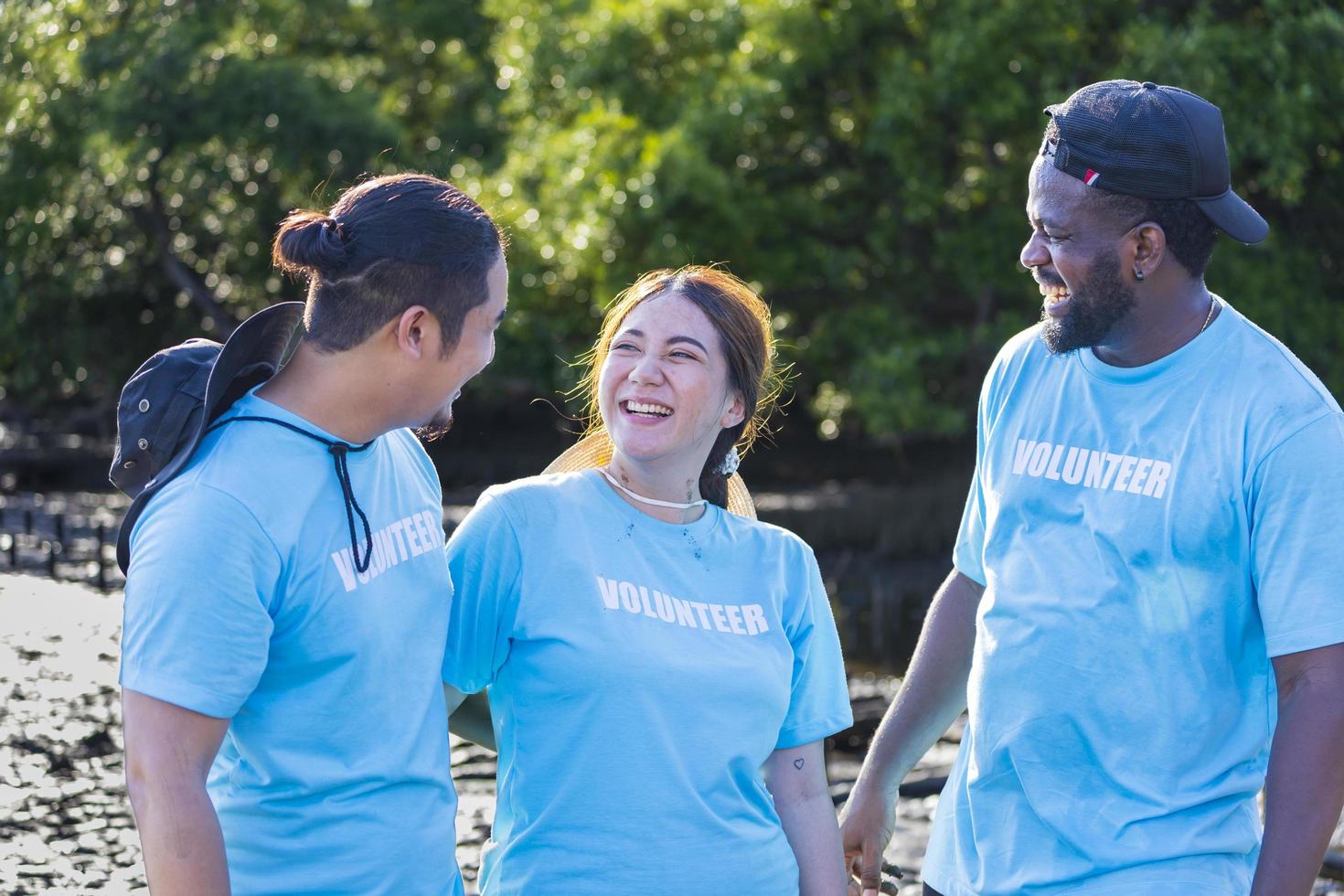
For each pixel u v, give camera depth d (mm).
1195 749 3135
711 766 3141
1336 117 20641
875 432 22391
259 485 2670
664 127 23578
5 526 26906
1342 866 6496
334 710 2785
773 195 23750
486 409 37688
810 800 3426
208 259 34906
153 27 30062
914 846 9203
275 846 2783
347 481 2795
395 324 2703
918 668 3830
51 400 39750
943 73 20406
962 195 23234
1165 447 3174
